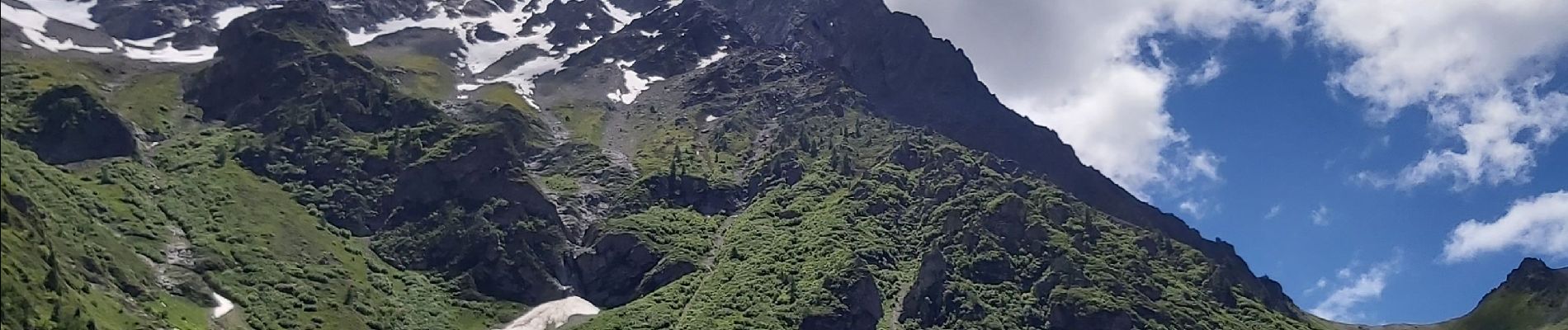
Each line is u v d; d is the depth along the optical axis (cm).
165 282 18188
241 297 18575
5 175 18062
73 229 17925
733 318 19488
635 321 19875
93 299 15650
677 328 19425
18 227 15488
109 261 17538
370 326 19025
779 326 19275
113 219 19512
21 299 13688
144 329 15700
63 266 16000
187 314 17362
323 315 18775
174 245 19550
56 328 13725
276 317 18338
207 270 19012
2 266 13925
